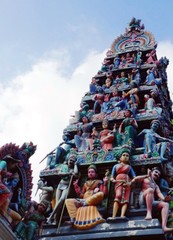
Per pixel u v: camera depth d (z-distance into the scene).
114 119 22.44
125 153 18.70
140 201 17.11
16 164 13.95
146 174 18.64
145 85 24.75
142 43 29.02
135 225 16.08
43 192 19.55
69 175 19.50
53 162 21.31
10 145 13.78
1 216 12.04
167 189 18.33
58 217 18.06
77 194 18.88
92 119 23.34
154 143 19.83
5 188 12.61
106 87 25.77
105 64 28.17
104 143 20.72
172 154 21.17
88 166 19.92
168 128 24.55
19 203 13.70
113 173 18.17
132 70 26.16
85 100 25.36
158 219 16.52
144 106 23.61
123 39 29.97
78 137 22.17
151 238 15.61
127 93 24.09
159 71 27.11
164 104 26.12
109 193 18.33
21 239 13.05
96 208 17.59
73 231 17.03
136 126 21.16
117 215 16.98
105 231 16.38
